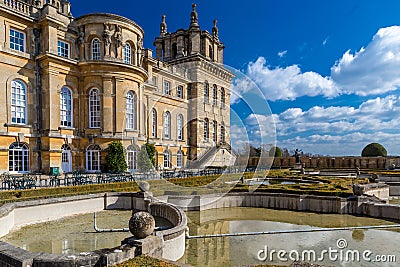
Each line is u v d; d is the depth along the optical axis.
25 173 24.45
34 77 25.83
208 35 47.09
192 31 45.34
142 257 6.22
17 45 25.20
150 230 7.09
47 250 9.84
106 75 28.03
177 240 9.06
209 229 12.94
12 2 25.11
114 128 28.23
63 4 30.27
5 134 23.42
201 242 10.78
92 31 28.61
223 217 15.26
